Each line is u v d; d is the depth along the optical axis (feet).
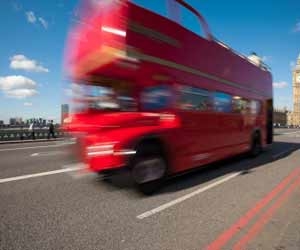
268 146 58.44
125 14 18.94
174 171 23.35
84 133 20.58
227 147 32.19
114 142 19.16
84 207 18.06
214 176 27.76
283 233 14.24
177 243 13.14
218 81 29.86
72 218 16.17
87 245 12.92
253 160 38.58
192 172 29.76
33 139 81.35
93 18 18.93
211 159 28.78
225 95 31.35
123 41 18.63
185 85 24.31
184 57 24.32
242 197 20.44
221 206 18.40
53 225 15.15
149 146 21.21
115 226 15.08
